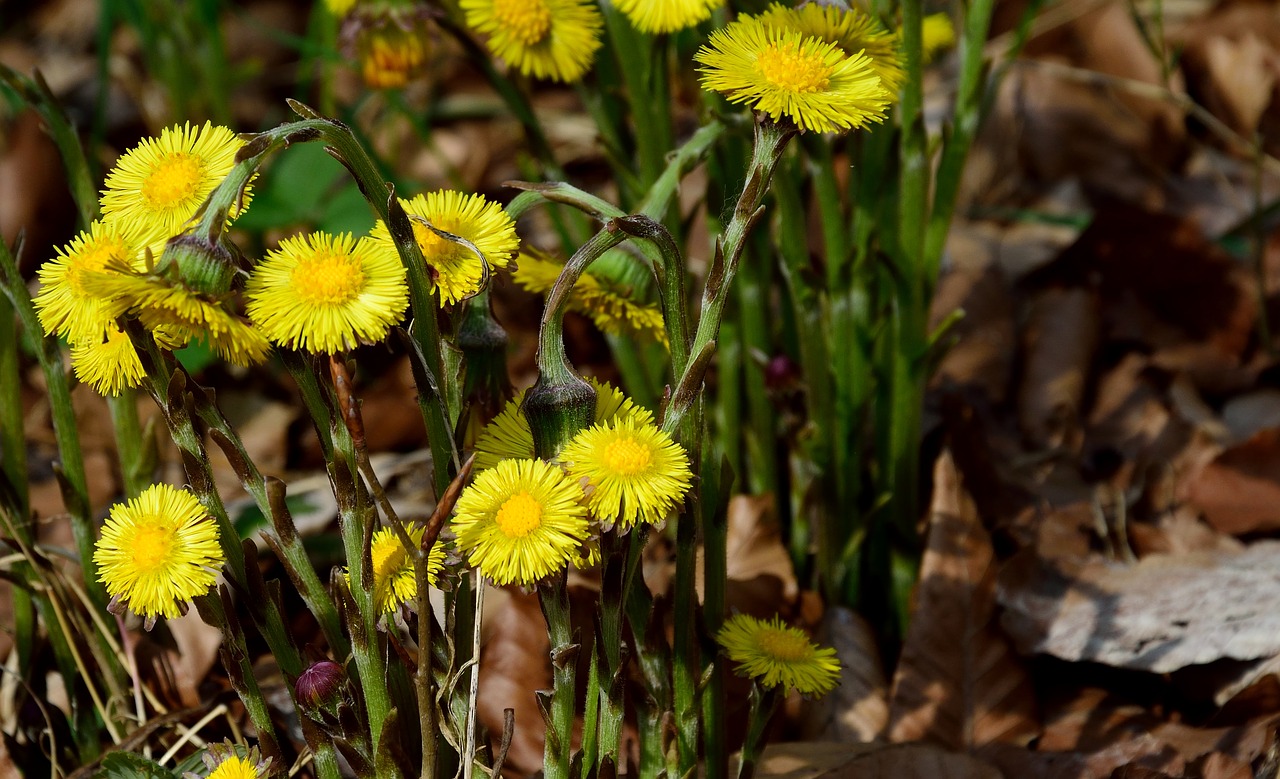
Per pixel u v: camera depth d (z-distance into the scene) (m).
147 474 0.88
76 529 0.87
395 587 0.77
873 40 0.77
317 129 0.74
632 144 0.93
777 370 0.90
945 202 0.89
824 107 0.75
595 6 0.88
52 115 0.87
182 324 0.73
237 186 0.73
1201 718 0.89
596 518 0.75
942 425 1.05
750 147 0.87
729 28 0.76
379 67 0.94
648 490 0.74
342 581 0.77
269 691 0.89
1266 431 0.95
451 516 0.77
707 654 0.80
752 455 0.94
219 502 0.77
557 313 0.76
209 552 0.75
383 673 0.77
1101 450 1.09
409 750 0.79
